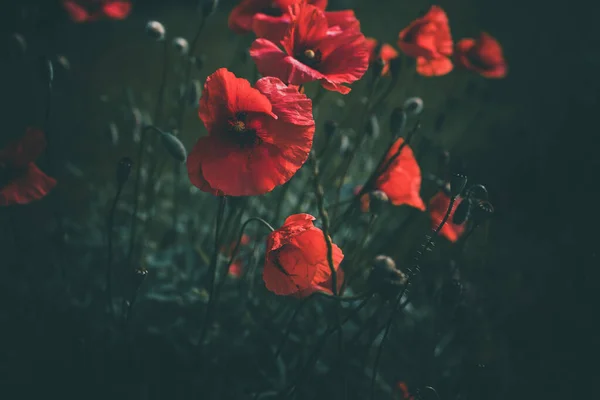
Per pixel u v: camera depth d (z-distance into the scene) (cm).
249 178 62
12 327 78
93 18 90
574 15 196
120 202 92
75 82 133
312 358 68
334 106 106
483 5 199
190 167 62
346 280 77
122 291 78
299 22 67
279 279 64
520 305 89
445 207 78
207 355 73
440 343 82
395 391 76
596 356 84
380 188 72
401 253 91
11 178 72
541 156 112
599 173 110
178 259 82
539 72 158
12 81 122
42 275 82
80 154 108
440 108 118
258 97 60
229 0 181
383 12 184
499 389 77
